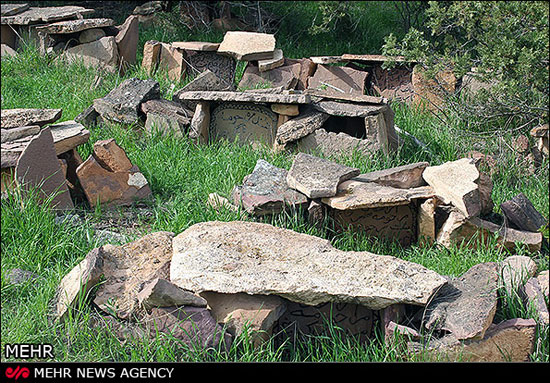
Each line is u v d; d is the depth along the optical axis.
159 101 8.04
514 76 8.17
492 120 8.71
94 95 9.25
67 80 9.96
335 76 10.38
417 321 4.55
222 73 10.63
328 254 4.78
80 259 5.23
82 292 4.47
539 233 6.13
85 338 4.36
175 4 13.83
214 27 13.41
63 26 10.34
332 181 6.02
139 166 6.94
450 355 4.29
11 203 5.73
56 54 10.70
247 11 13.98
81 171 6.22
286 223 5.84
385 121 7.88
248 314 4.36
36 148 5.96
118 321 4.43
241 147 7.77
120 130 7.79
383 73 10.42
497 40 8.30
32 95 9.41
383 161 7.46
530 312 4.65
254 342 4.32
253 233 5.04
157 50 10.50
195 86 8.41
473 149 8.41
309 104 7.75
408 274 4.61
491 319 4.41
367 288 4.43
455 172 6.11
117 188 6.34
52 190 5.98
